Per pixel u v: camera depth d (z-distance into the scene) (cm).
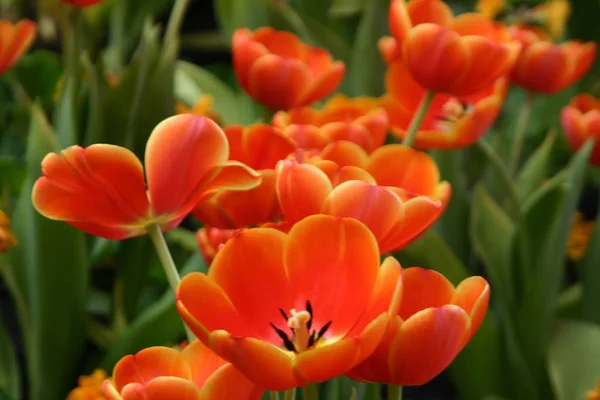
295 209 123
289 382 116
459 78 144
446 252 172
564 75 193
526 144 281
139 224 125
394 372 119
